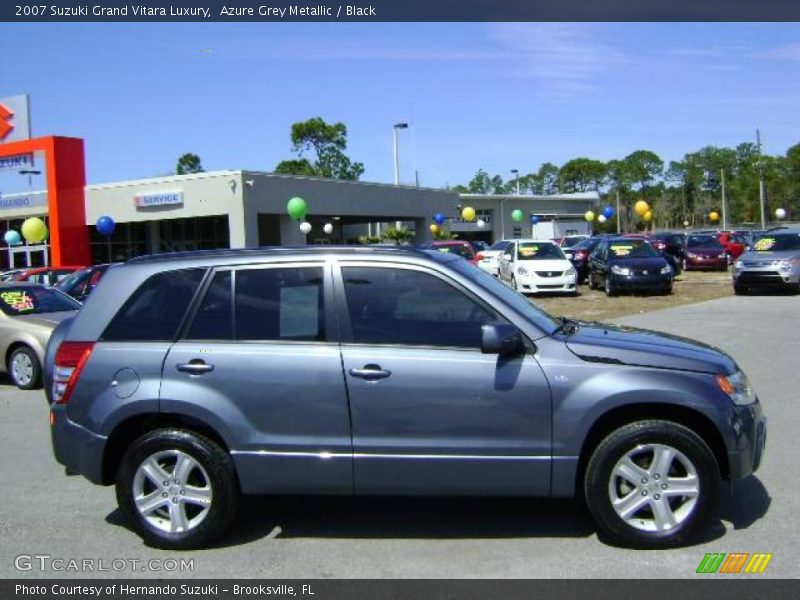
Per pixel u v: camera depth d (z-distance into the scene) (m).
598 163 110.38
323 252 4.94
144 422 4.93
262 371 4.70
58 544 5.00
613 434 4.57
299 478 4.70
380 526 5.16
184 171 85.06
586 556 4.54
